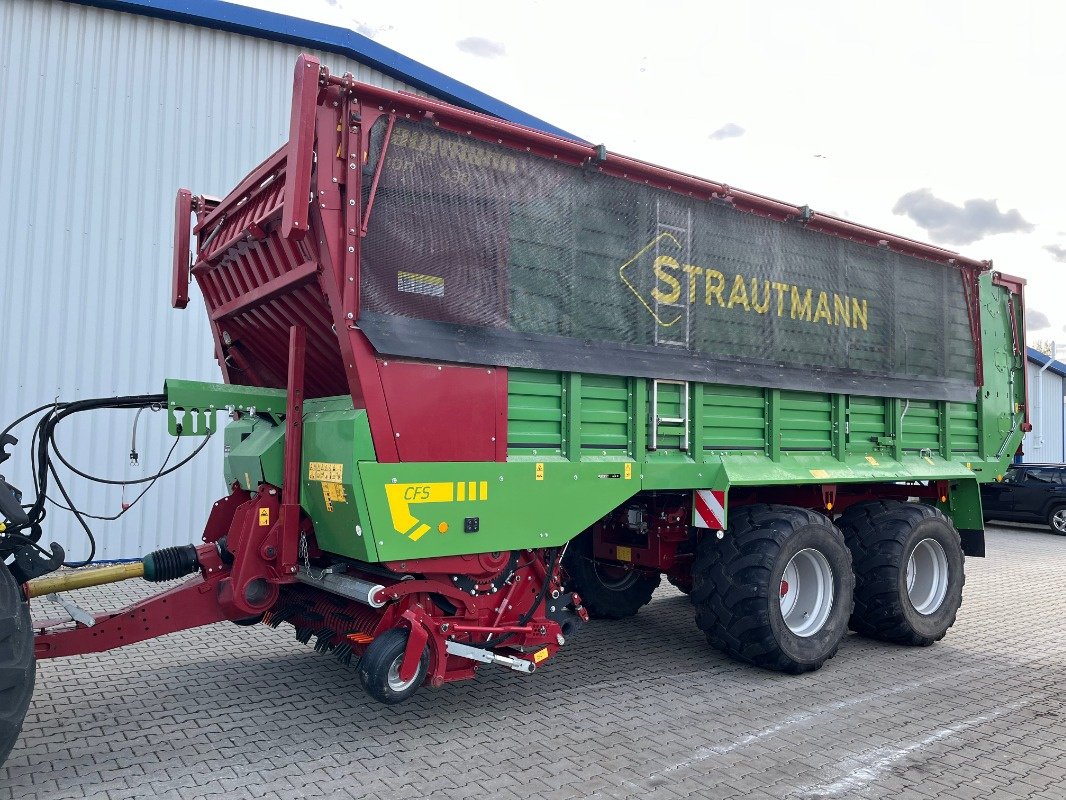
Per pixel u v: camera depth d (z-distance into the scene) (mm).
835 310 5684
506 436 3938
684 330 4762
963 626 6523
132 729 3787
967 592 8164
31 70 7684
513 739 3744
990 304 7016
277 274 4031
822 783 3332
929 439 6367
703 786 3273
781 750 3684
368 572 3918
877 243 6020
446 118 3816
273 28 8664
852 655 5512
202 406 3895
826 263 5656
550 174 4242
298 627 4473
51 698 4227
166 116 8305
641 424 4496
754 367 5102
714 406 4906
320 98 3514
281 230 3619
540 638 4113
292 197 3395
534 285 4121
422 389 3656
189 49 8445
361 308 3525
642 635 5895
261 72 8844
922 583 6000
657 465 4555
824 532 5035
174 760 3426
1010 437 7086
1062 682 4875
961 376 6656
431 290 3744
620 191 4535
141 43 8195
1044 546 12422
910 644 5750
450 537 3709
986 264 6832
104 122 8000
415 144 3756
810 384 5383
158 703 4160
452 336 3771
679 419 4691
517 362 3947
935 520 5895
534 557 4129
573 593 4367
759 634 4711
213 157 8547
